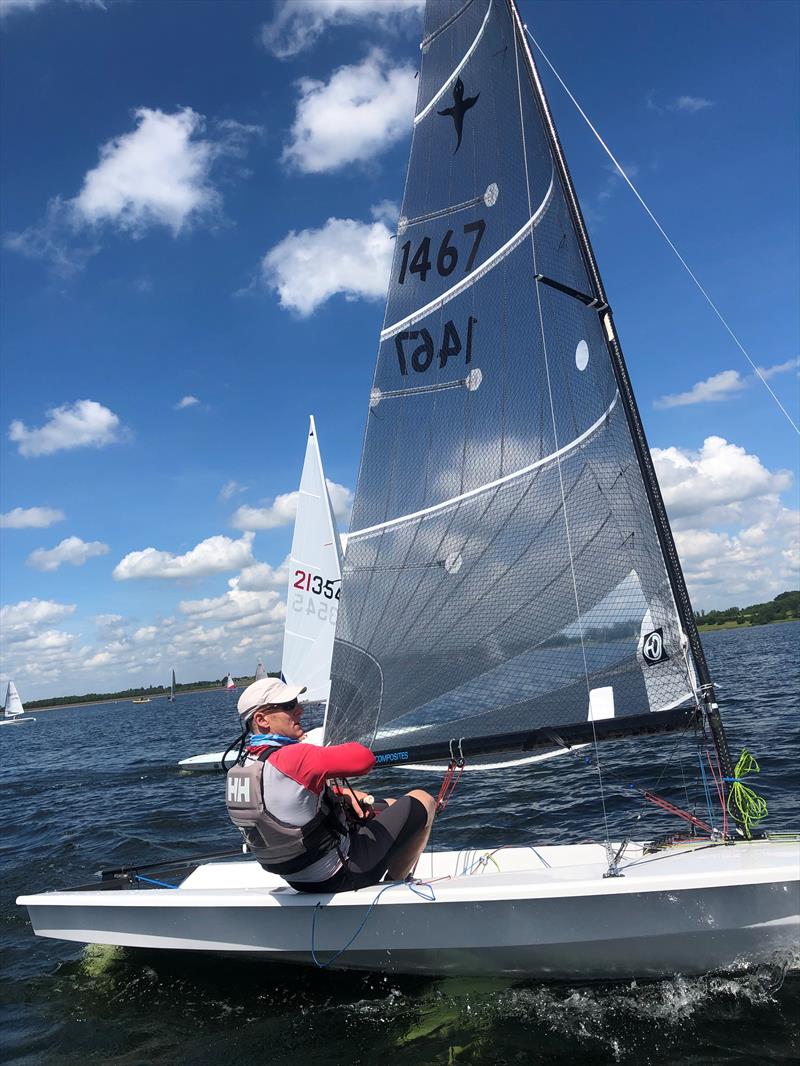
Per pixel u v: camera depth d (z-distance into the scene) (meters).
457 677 4.48
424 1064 2.85
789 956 3.16
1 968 4.18
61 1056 3.19
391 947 3.39
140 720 40.94
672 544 3.79
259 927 3.56
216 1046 3.14
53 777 14.30
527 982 3.37
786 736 8.22
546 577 4.23
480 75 4.85
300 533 12.74
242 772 3.33
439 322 4.96
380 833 3.54
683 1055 2.75
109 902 3.77
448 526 4.69
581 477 4.15
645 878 3.12
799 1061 2.66
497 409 4.58
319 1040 3.10
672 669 3.73
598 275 4.10
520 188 4.56
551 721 4.11
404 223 5.30
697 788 6.38
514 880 3.39
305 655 12.61
